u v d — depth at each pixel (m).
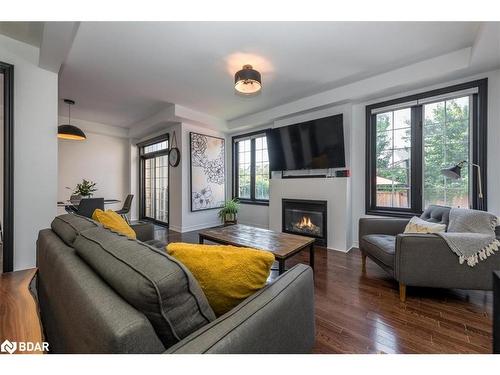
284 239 2.46
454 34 2.12
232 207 4.77
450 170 2.25
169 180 4.86
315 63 2.63
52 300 0.95
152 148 5.71
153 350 0.55
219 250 0.90
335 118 3.45
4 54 2.14
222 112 4.44
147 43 2.23
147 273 0.63
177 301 0.64
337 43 2.25
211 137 5.04
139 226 2.42
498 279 1.14
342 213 3.35
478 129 2.53
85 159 5.29
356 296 1.98
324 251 3.32
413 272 1.85
